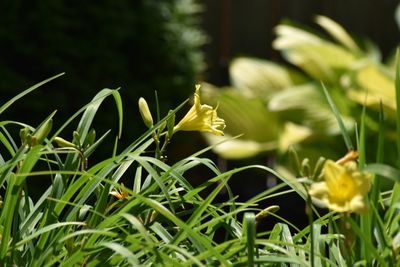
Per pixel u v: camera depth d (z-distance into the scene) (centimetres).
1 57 941
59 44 959
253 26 1390
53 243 284
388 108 1045
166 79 1027
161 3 1042
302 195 300
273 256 283
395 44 1403
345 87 1077
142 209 300
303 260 277
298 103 1098
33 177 843
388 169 252
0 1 944
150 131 304
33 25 952
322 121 1081
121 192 327
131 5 1023
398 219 291
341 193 253
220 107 1176
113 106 975
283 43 1147
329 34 1408
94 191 332
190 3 1091
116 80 988
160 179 299
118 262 283
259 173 1320
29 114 938
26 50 944
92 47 980
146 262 281
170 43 1040
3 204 318
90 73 977
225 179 295
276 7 1395
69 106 963
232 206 321
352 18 1408
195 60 1070
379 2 1405
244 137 1169
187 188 298
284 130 1160
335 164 253
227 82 1375
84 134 317
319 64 1153
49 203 306
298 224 1158
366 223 278
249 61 1252
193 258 248
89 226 298
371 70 1038
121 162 305
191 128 322
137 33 1020
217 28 1381
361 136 290
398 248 281
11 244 290
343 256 295
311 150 1095
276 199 1251
